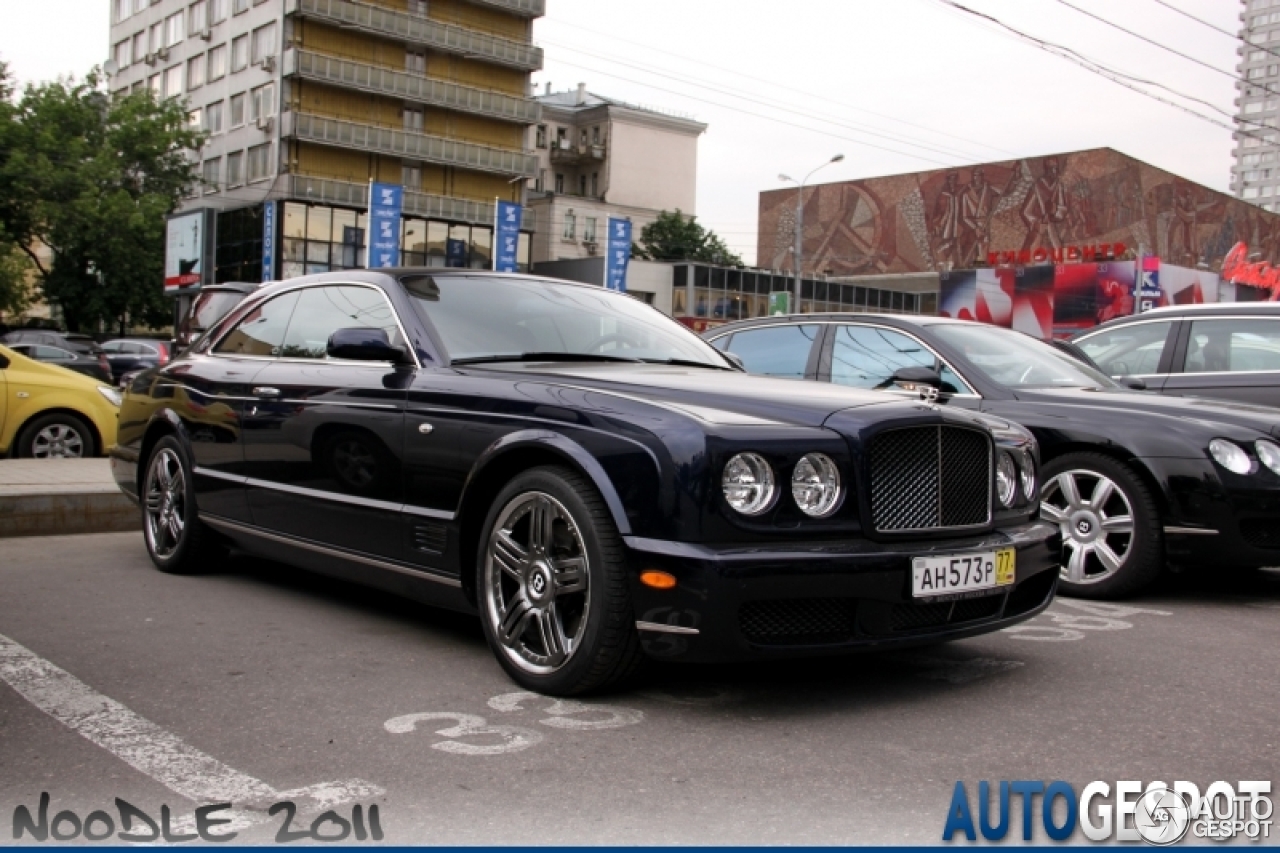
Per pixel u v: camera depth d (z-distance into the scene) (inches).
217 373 213.9
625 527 133.8
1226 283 2578.7
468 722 133.6
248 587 214.1
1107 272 2226.9
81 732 128.3
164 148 1925.4
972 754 126.1
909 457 142.5
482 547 152.9
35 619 184.4
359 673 154.6
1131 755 126.8
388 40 2187.5
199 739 126.3
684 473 130.8
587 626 137.1
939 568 139.6
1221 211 2824.8
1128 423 218.8
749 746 127.0
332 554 180.7
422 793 111.1
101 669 154.6
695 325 2477.9
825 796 112.3
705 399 145.8
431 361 169.9
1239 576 254.1
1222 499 207.6
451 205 2282.2
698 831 103.0
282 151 2064.5
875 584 134.6
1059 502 228.8
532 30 2405.3
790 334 279.1
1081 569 223.0
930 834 103.9
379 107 2187.5
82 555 246.5
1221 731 135.7
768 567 128.6
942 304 2455.7
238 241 2095.2
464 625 185.2
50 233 1769.2
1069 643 182.2
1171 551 213.6
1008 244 2583.7
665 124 3149.6
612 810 107.5
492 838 100.7
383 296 184.9
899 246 2770.7
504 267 1760.6
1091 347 330.6
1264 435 211.2
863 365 259.0
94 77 1891.0
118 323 1957.4
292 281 214.7
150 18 2453.2
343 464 177.5
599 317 194.5
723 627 127.7
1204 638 187.3
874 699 147.3
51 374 386.6
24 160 1707.7
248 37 2148.1
